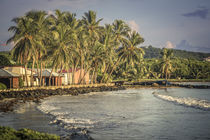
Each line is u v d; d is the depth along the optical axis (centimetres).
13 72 6128
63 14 7025
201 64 13962
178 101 4091
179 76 13825
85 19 7969
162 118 2581
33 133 1521
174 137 1841
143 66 11756
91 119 2512
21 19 5306
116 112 2988
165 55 12281
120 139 1788
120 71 11006
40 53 5928
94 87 7400
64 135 1841
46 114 2780
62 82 7919
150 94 5928
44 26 5850
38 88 5766
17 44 5388
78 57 6906
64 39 6072
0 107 3266
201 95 5631
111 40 8256
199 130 2047
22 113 2842
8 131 1498
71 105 3650
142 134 1919
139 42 8512
